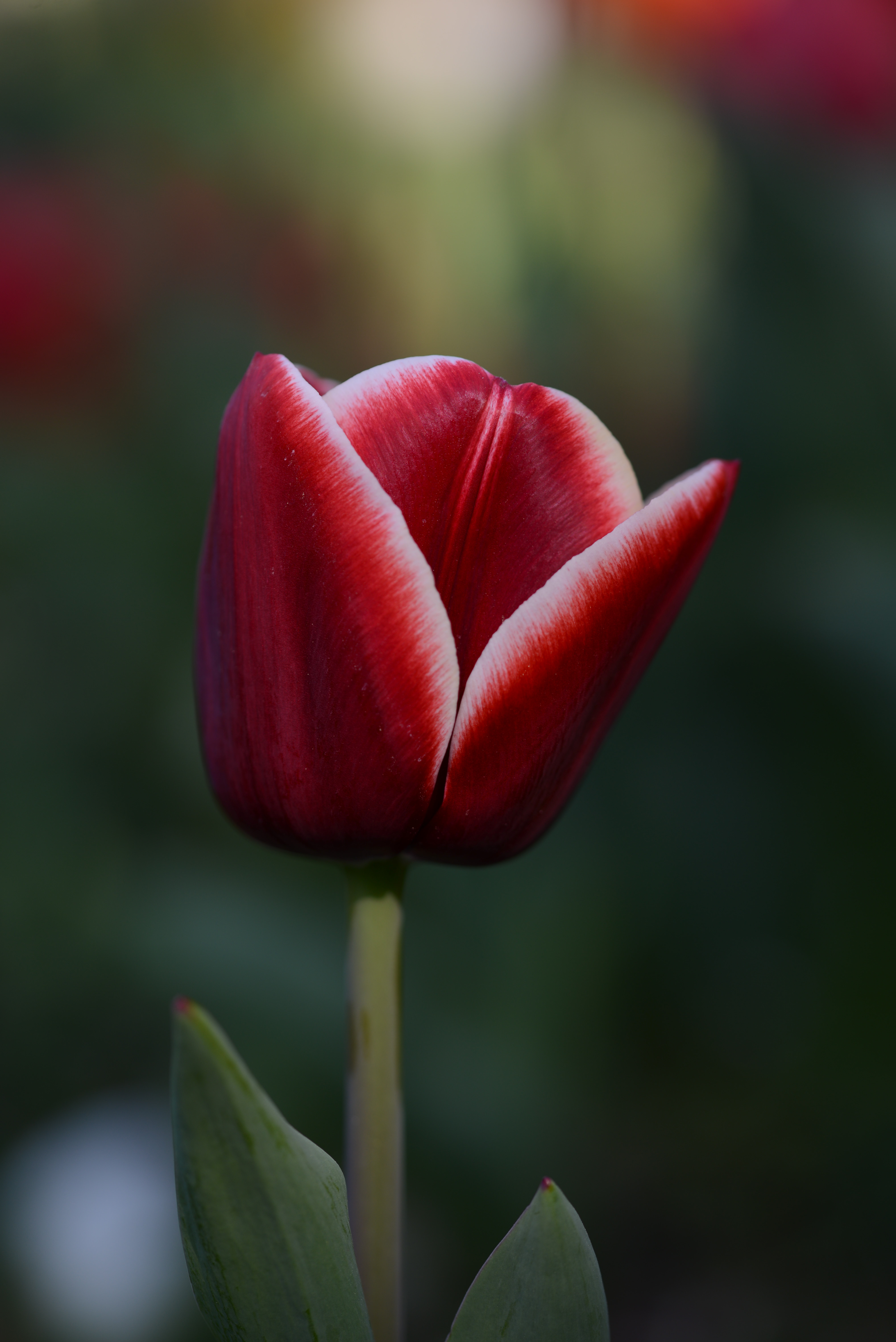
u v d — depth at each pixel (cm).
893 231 95
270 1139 41
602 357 130
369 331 130
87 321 121
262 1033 84
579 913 100
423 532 44
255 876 94
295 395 43
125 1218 86
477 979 95
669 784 110
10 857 104
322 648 43
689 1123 106
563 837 104
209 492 116
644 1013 110
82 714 112
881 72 97
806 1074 102
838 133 99
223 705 44
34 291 119
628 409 131
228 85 124
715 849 110
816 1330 89
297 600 43
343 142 127
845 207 96
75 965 104
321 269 127
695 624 106
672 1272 95
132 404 123
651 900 110
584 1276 41
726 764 109
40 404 121
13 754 110
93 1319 82
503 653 43
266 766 44
